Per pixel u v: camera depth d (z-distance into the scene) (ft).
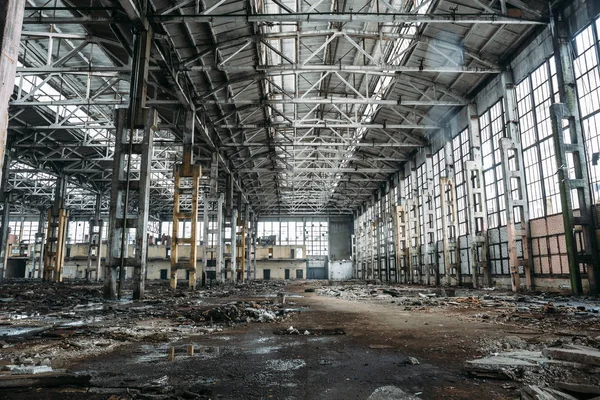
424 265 123.44
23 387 13.23
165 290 77.51
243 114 96.58
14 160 108.99
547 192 65.57
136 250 49.93
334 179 157.38
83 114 99.86
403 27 73.15
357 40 76.23
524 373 14.49
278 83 88.43
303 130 121.70
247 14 50.90
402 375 15.05
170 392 12.83
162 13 51.44
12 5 14.96
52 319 32.32
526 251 69.87
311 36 73.97
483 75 80.69
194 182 78.18
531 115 69.41
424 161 119.24
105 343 21.42
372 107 107.24
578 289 55.47
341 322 31.48
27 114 92.89
